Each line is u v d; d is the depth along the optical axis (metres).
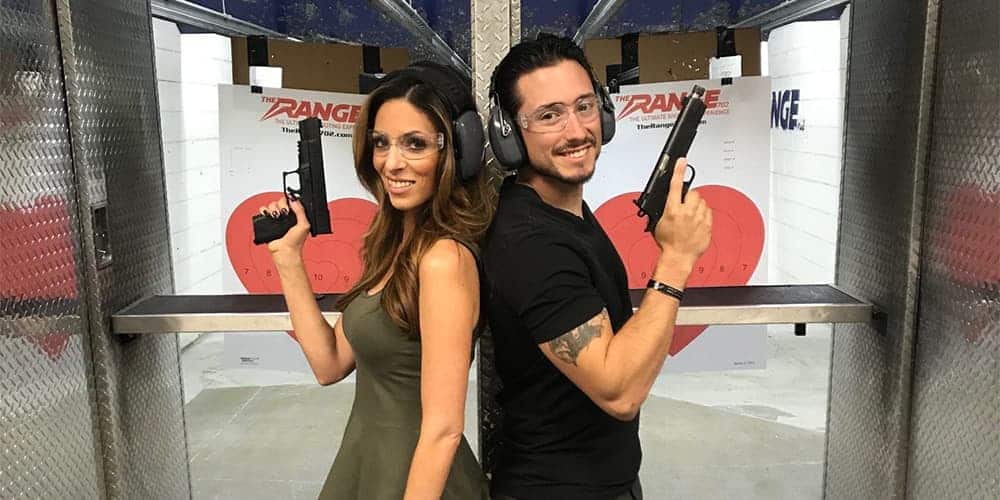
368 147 1.17
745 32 1.86
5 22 1.33
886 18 1.61
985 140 1.30
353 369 1.39
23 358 1.38
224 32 3.04
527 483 1.15
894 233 1.58
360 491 1.18
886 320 1.62
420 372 1.15
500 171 1.45
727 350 1.95
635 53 1.89
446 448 1.06
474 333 1.12
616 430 1.15
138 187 1.78
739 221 1.89
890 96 1.60
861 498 1.78
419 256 1.09
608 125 1.20
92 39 1.59
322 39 3.04
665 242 1.04
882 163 1.63
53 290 1.46
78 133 1.53
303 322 1.33
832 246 3.42
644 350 0.99
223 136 1.94
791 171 3.78
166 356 1.91
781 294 1.66
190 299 1.76
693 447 2.75
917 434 1.55
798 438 2.80
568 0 2.52
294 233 1.31
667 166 1.08
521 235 1.05
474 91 1.45
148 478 1.81
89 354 1.58
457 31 2.95
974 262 1.35
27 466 1.39
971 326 1.36
